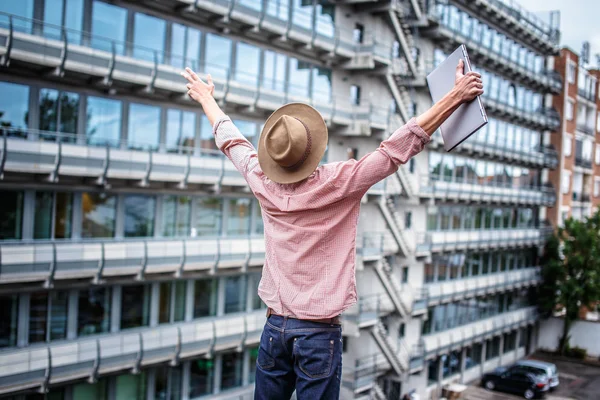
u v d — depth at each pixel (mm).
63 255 16562
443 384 34406
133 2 18359
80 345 17359
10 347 16766
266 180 2639
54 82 17031
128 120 18844
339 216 2453
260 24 20938
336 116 24500
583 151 49500
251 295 23234
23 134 16500
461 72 2494
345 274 2439
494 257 39656
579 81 47688
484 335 36750
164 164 18438
